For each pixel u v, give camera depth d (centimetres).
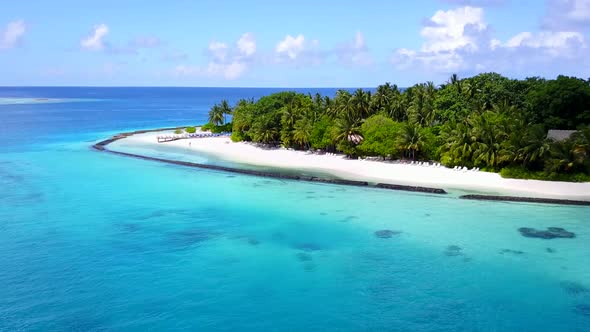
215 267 4016
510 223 5091
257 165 8525
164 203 5988
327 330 3066
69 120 18688
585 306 3362
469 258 4188
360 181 6850
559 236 4700
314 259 4191
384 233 4834
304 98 10781
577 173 6594
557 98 7931
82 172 7944
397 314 3259
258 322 3162
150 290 3597
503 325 3120
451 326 3111
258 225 5119
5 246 4450
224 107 14038
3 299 3419
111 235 4788
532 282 3725
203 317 3216
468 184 6606
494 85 9288
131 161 9050
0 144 11312
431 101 9500
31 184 7000
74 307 3328
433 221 5184
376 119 8644
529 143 6706
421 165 7806
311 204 5916
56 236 4738
